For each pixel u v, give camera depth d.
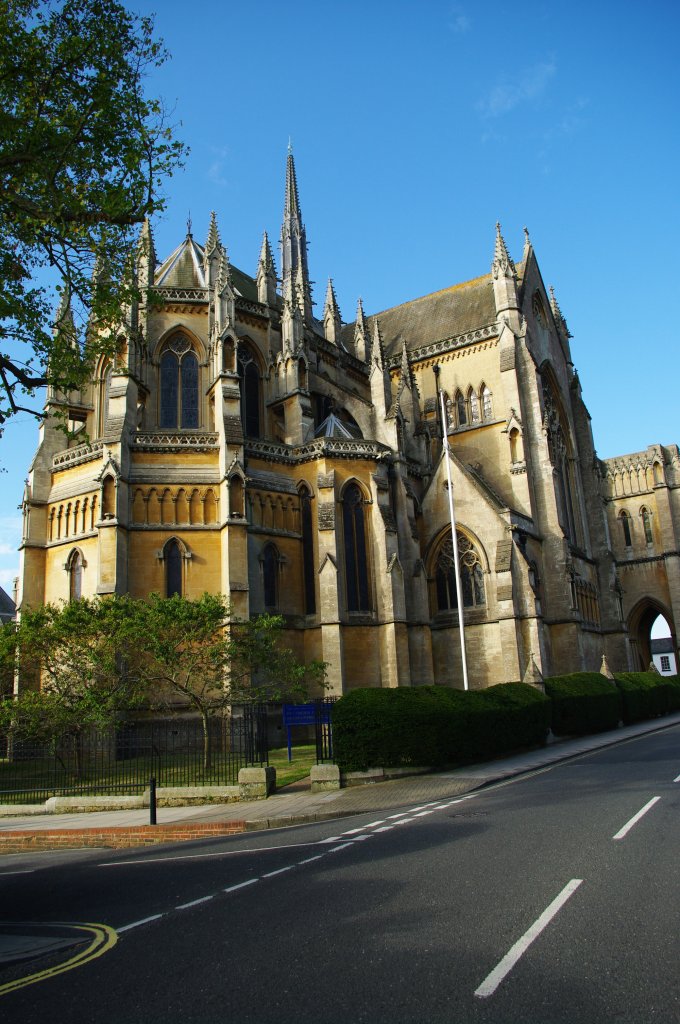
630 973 8.20
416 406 67.00
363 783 27.88
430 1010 7.49
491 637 56.19
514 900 11.17
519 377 66.19
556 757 33.78
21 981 9.28
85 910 12.71
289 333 56.91
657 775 25.11
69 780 31.73
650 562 92.38
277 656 41.09
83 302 23.17
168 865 16.38
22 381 21.67
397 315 83.38
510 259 69.19
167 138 23.25
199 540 46.28
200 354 54.59
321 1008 7.70
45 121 21.08
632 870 12.60
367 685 50.88
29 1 21.75
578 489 76.50
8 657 35.81
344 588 51.69
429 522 60.78
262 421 58.12
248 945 9.98
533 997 7.68
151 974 9.18
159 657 33.00
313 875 13.85
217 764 33.88
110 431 45.50
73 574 47.22
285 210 92.00
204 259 60.34
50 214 21.64
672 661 152.50
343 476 53.38
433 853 15.00
